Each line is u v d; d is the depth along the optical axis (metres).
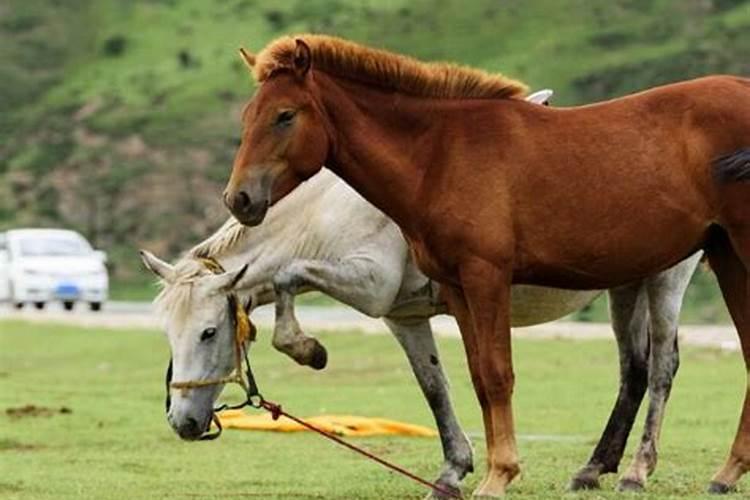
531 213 12.75
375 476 15.86
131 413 22.69
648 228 12.86
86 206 67.19
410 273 14.46
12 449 18.86
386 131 12.98
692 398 23.31
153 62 79.69
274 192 12.80
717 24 72.12
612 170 12.80
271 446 18.56
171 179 67.94
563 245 12.80
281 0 84.88
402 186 12.94
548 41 73.19
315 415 22.11
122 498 14.45
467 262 12.75
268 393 25.73
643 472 14.55
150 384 28.30
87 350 35.34
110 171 69.25
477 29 76.38
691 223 12.98
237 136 70.69
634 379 15.02
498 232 12.68
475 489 14.16
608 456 14.86
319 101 12.91
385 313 14.49
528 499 13.34
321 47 12.95
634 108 13.05
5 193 68.81
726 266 13.41
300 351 13.58
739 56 67.69
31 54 82.31
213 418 13.78
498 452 12.87
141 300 57.12
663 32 72.62
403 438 19.20
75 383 28.56
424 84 13.01
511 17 77.12
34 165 70.75
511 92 13.14
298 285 13.93
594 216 12.77
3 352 35.75
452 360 29.50
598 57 70.50
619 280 13.09
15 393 26.00
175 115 73.19
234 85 75.88
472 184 12.75
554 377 27.00
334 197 14.41
